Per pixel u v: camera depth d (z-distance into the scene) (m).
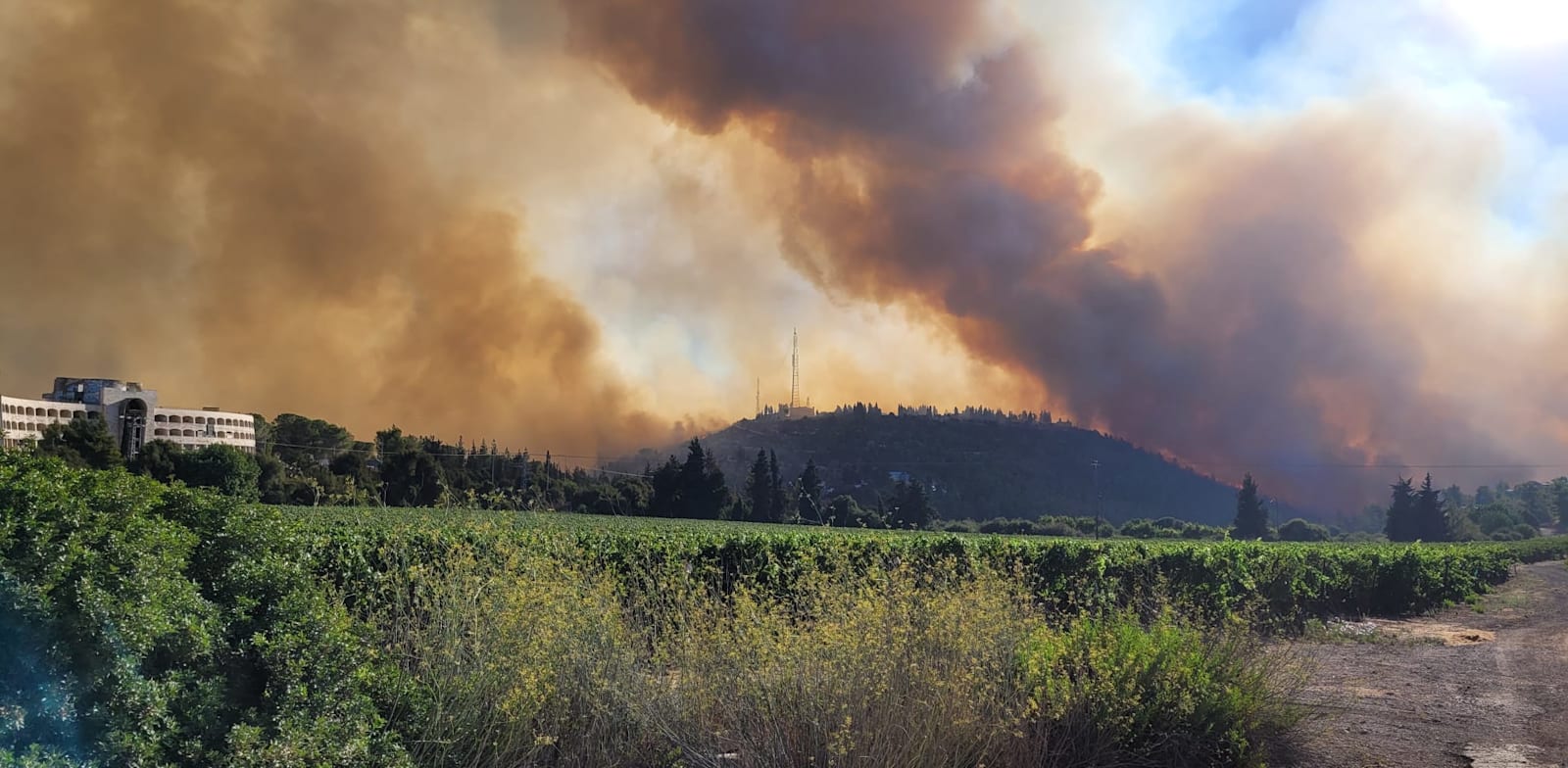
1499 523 117.88
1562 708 9.00
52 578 3.01
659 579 6.84
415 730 4.37
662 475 77.31
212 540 4.05
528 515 7.75
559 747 4.89
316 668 3.81
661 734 5.04
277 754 3.32
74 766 2.86
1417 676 11.07
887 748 4.63
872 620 5.20
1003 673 5.61
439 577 5.64
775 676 5.02
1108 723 5.73
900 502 83.19
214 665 3.58
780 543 11.87
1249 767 6.14
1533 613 22.88
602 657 5.21
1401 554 24.17
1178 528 95.94
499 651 4.89
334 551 7.15
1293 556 19.00
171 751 3.22
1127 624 7.12
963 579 6.88
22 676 2.88
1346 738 7.32
